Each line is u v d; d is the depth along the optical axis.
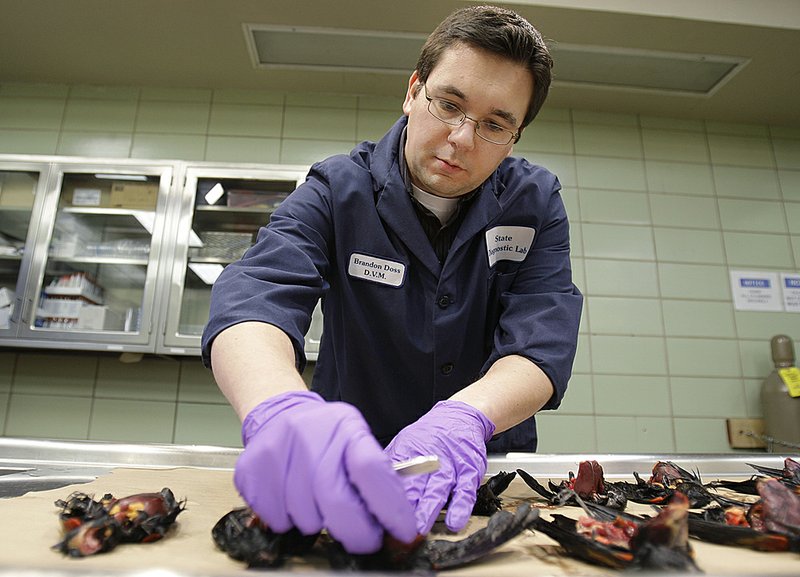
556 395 0.92
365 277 1.03
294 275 0.83
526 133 2.66
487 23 0.86
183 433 2.28
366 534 0.49
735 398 2.46
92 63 2.44
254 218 2.40
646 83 2.52
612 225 2.60
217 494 0.81
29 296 2.18
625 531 0.58
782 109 2.68
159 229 2.22
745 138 2.78
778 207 2.71
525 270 1.13
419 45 2.28
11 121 2.57
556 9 2.08
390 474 0.49
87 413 2.29
